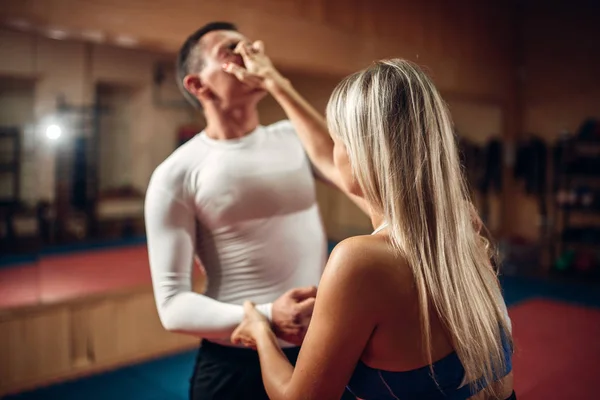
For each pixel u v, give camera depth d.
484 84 6.53
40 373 3.23
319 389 0.86
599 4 6.52
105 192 7.35
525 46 7.07
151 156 7.74
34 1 2.96
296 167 1.44
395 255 0.86
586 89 6.68
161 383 3.27
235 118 1.41
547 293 5.41
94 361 3.45
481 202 7.17
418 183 0.87
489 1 6.52
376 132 0.88
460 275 0.87
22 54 4.74
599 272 6.12
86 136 6.83
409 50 5.48
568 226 6.36
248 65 1.38
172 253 1.33
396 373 0.86
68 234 6.82
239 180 1.36
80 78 6.55
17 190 4.92
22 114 5.00
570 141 6.18
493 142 7.03
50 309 3.26
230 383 1.37
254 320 1.18
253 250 1.37
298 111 1.39
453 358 0.87
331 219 8.38
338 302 0.84
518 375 3.39
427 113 0.88
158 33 3.48
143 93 7.50
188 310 1.27
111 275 5.22
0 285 3.66
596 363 3.60
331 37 4.70
